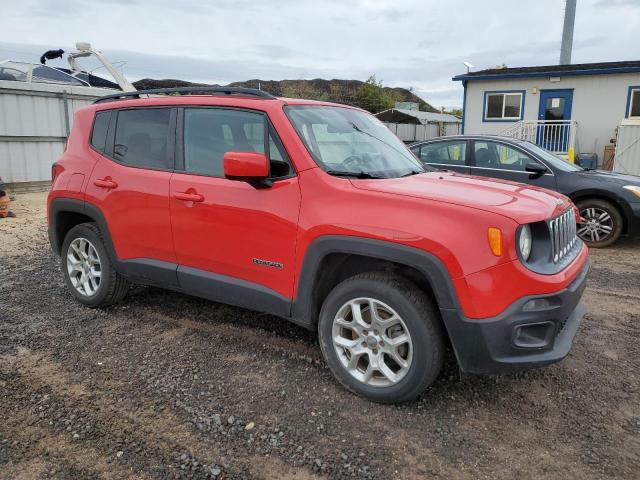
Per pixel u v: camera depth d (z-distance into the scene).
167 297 4.95
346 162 3.51
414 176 3.68
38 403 3.10
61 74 13.67
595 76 17.28
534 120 18.48
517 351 2.79
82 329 4.20
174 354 3.76
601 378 3.50
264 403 3.13
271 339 4.02
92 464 2.58
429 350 2.91
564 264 3.07
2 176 11.26
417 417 3.01
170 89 4.23
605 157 16.58
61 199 4.58
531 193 3.37
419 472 2.56
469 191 3.22
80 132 4.63
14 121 11.26
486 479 2.52
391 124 26.39
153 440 2.77
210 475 2.51
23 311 4.58
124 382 3.36
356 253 3.01
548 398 3.24
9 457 2.61
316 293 3.30
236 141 3.64
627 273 6.14
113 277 4.46
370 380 3.14
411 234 2.85
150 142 4.11
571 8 23.86
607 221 7.41
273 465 2.59
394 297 2.96
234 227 3.52
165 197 3.86
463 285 2.75
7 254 6.64
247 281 3.56
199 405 3.10
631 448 2.75
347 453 2.69
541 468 2.59
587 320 4.57
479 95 19.38
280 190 3.35
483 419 3.01
